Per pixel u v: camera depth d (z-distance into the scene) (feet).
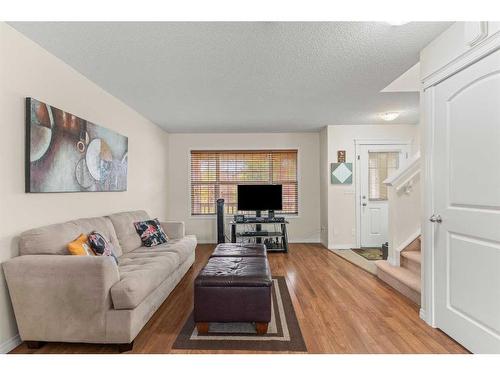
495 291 5.82
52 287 6.52
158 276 8.21
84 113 10.07
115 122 12.41
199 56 8.54
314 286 11.17
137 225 12.37
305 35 7.41
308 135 20.25
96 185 10.62
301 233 20.24
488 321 5.98
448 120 7.13
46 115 7.96
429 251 7.88
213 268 8.50
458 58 6.70
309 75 10.02
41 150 7.77
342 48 8.11
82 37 7.46
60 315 6.55
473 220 6.34
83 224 9.01
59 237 7.62
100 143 10.89
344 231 18.34
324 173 19.03
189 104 13.39
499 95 5.70
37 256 6.81
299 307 9.16
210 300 7.50
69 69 9.21
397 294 10.25
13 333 6.86
